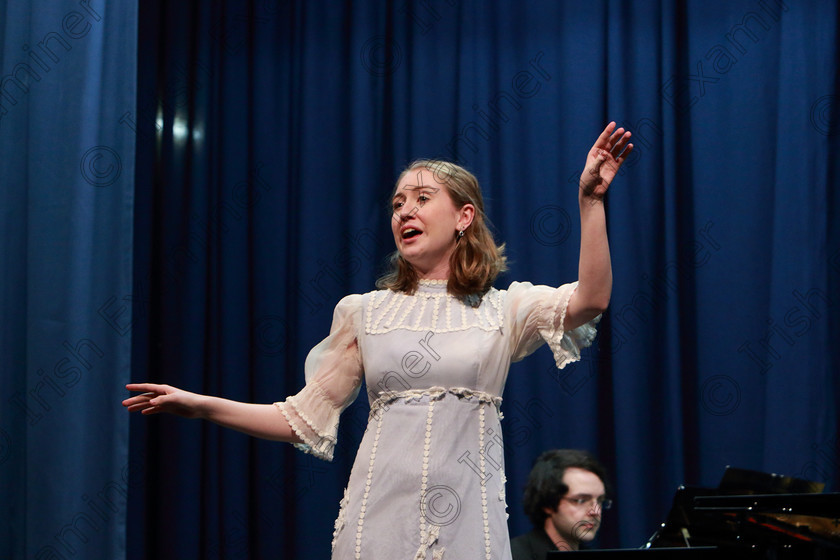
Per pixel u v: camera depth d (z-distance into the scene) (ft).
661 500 22.48
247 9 25.82
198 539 23.71
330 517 23.31
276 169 25.23
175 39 25.76
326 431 12.79
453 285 12.53
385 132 24.82
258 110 25.39
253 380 24.41
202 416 12.53
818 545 14.42
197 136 25.41
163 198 25.23
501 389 12.13
